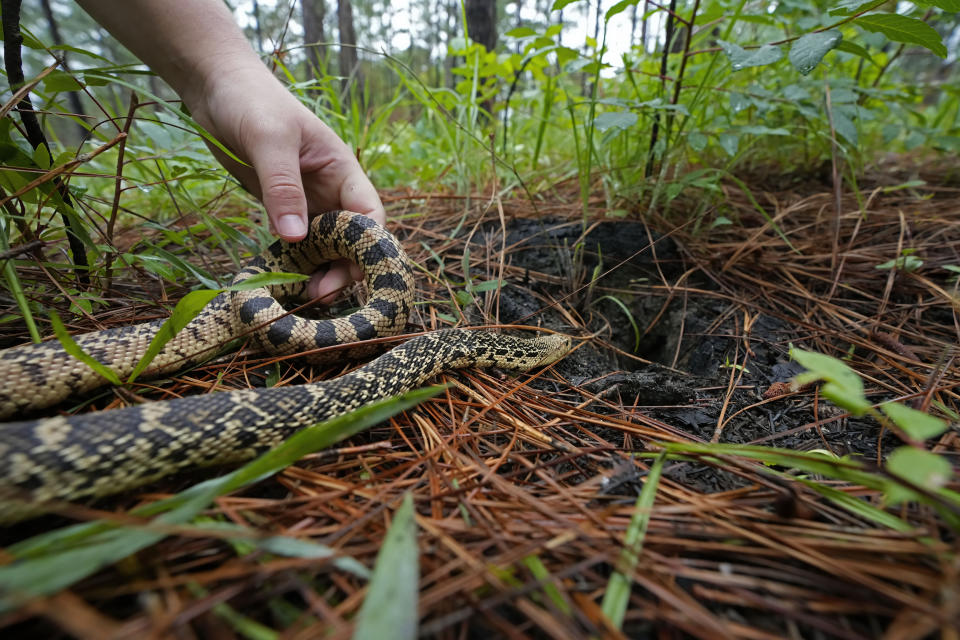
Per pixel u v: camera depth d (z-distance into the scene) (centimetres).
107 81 23
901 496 14
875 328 30
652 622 13
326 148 31
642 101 39
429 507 17
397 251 31
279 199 27
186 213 44
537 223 44
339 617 12
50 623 12
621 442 22
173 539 14
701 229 41
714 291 35
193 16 26
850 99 39
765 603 13
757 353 29
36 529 15
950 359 27
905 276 34
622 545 15
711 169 38
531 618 13
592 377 28
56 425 16
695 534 15
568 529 15
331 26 204
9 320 24
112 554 12
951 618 12
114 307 28
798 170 51
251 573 13
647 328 35
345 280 34
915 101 49
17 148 23
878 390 25
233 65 26
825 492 17
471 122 48
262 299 27
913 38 26
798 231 41
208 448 18
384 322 28
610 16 33
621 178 45
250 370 25
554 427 23
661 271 38
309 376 26
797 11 45
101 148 22
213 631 12
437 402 24
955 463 19
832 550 15
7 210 24
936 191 46
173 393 23
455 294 35
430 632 12
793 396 25
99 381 22
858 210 43
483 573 13
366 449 19
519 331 33
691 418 24
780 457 17
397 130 69
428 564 14
